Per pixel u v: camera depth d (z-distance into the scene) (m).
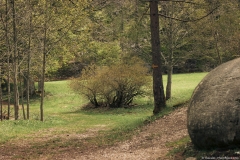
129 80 28.11
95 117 24.14
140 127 14.66
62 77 51.75
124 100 29.27
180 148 8.70
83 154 10.12
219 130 6.89
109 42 38.66
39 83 41.69
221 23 25.53
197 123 7.36
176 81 41.53
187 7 24.20
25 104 36.09
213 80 7.64
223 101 7.00
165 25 27.62
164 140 10.85
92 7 21.38
